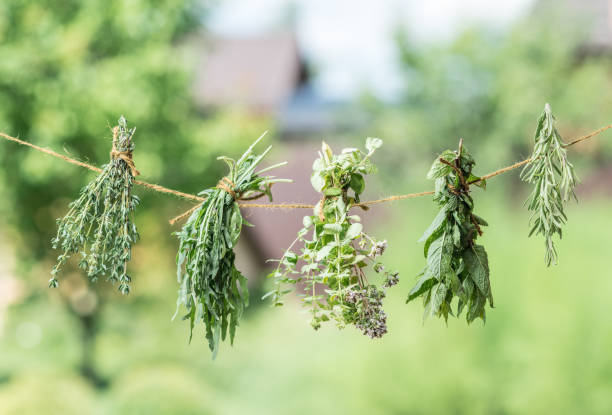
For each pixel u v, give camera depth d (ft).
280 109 62.69
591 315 16.97
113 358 39.63
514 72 43.42
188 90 36.91
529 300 17.80
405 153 44.70
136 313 40.47
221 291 6.40
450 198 6.29
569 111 41.47
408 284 19.26
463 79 44.42
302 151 53.98
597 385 16.51
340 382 20.02
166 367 35.01
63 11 33.86
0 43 30.91
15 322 40.73
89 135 30.55
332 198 6.44
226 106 41.47
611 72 45.37
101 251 6.33
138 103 30.99
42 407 23.68
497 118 43.09
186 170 35.42
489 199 30.73
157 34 33.88
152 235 37.32
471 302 6.37
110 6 32.68
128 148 6.32
